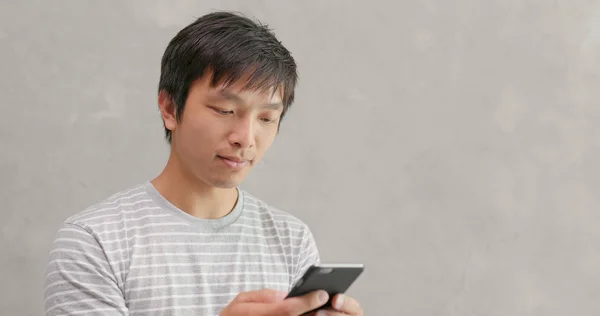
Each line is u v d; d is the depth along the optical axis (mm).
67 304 1018
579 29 1983
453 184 1946
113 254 1053
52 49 1700
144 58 1761
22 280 1674
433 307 1930
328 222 1877
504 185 1968
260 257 1166
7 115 1672
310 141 1873
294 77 1095
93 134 1722
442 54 1951
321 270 795
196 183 1114
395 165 1923
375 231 1905
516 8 1978
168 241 1096
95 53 1727
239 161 1038
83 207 1710
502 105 1971
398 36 1932
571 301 1982
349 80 1902
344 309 907
